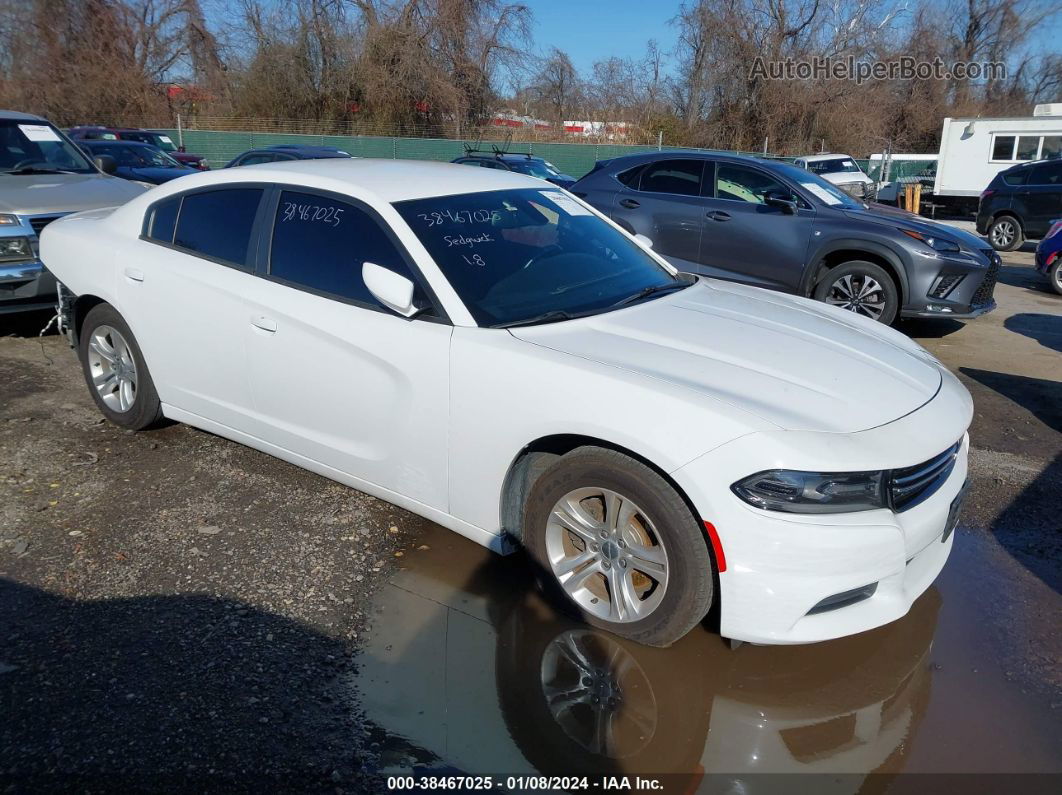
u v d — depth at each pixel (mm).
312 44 34812
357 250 3617
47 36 35625
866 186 22469
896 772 2531
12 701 2639
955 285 7477
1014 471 4770
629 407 2822
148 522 3814
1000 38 39000
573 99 41312
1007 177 16703
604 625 3076
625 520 2959
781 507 2635
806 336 3482
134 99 36344
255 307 3812
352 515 3959
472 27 34312
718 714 2760
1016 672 3018
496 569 3555
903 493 2807
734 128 37656
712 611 3012
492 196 3979
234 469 4398
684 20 37750
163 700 2674
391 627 3135
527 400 3025
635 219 8750
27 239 6203
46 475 4246
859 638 3197
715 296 3988
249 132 30484
